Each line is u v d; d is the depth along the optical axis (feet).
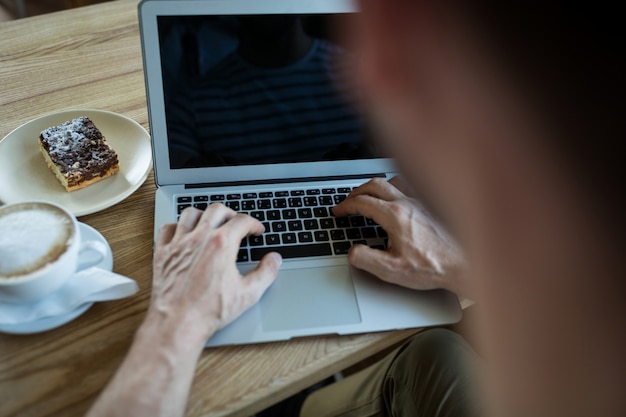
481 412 2.25
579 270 0.64
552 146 0.61
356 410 2.90
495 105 0.63
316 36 2.05
